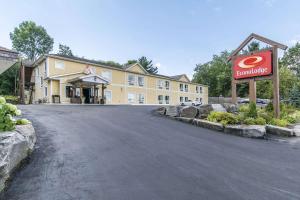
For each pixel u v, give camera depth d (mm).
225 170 4305
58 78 22031
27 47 52188
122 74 29062
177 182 3688
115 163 4504
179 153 5301
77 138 6312
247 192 3396
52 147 5422
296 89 18578
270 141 7133
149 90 32625
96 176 3877
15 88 35406
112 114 11617
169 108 11414
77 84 22766
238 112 10797
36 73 26531
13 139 4020
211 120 9227
